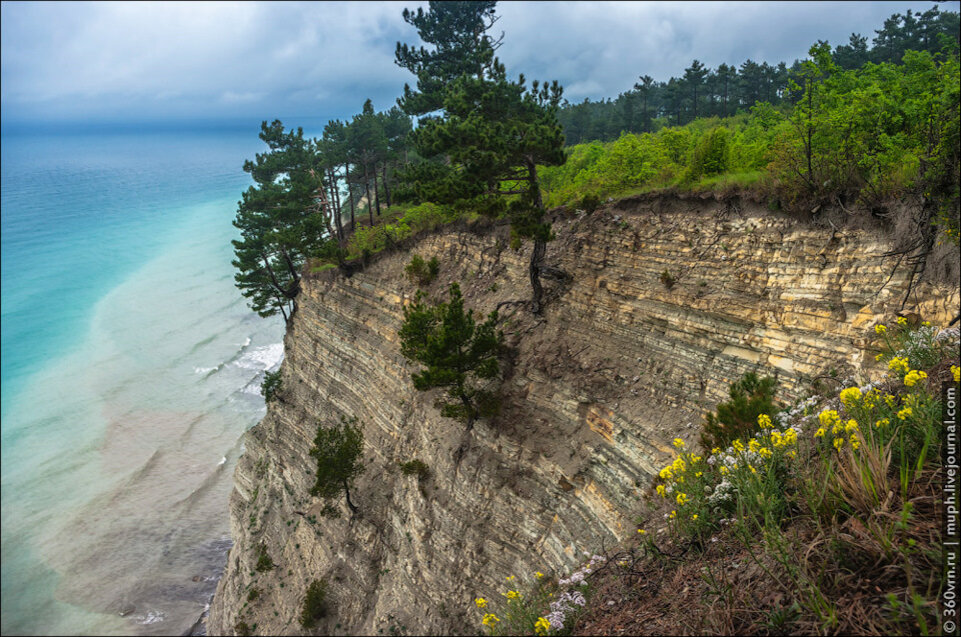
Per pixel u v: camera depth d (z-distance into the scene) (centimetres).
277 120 5038
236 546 4422
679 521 716
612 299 2316
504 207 2325
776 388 1673
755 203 1845
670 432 1950
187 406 7350
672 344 2077
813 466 581
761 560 518
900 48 5522
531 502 2289
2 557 5141
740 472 615
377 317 3688
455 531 2494
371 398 3566
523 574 2255
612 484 2052
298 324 4500
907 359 729
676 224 2108
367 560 3144
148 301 10938
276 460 4228
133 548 5200
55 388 7925
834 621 376
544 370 2428
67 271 13162
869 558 411
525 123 2403
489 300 2902
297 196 4788
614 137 8300
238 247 4997
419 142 2475
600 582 793
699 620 485
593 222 2452
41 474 6162
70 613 4572
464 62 3762
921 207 1304
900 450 463
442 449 2703
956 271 1211
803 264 1664
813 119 1573
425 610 2612
